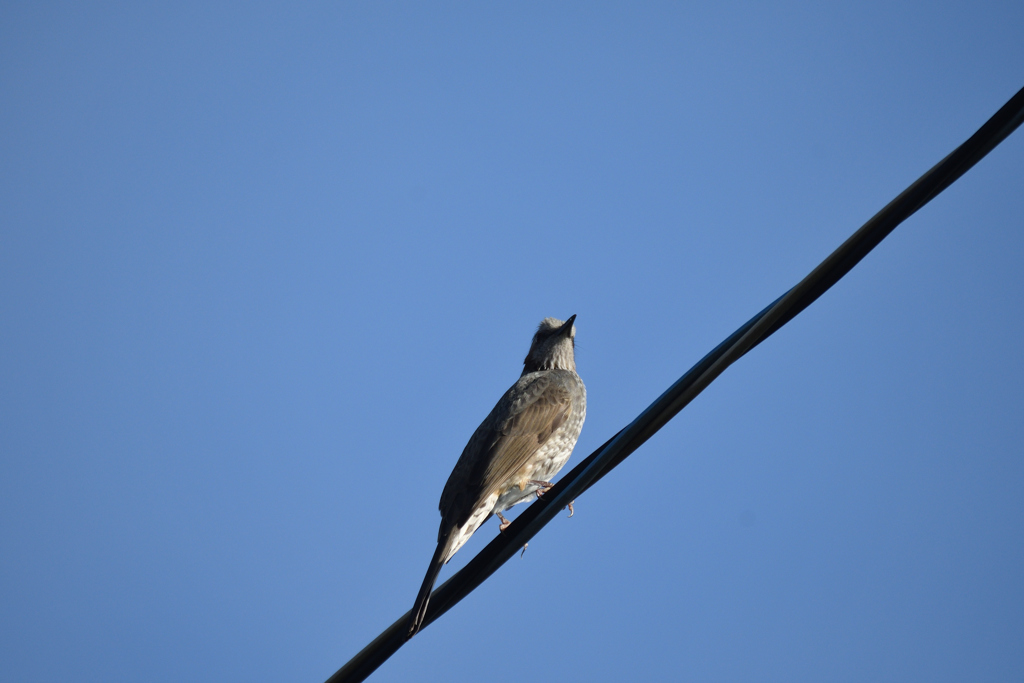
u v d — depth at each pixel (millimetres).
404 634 9867
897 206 8047
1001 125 7664
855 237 8125
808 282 8297
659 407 8945
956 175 7918
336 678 10047
